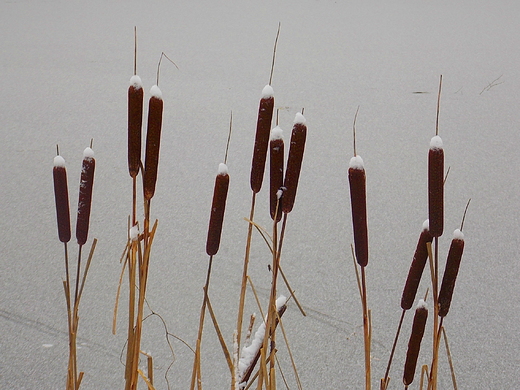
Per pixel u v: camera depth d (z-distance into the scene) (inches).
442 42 433.4
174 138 288.4
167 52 404.5
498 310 175.8
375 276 191.8
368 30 462.0
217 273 192.5
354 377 154.5
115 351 158.7
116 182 247.8
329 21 484.4
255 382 154.3
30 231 212.1
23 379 152.0
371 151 277.4
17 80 355.9
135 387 121.3
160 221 221.3
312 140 288.2
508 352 159.8
